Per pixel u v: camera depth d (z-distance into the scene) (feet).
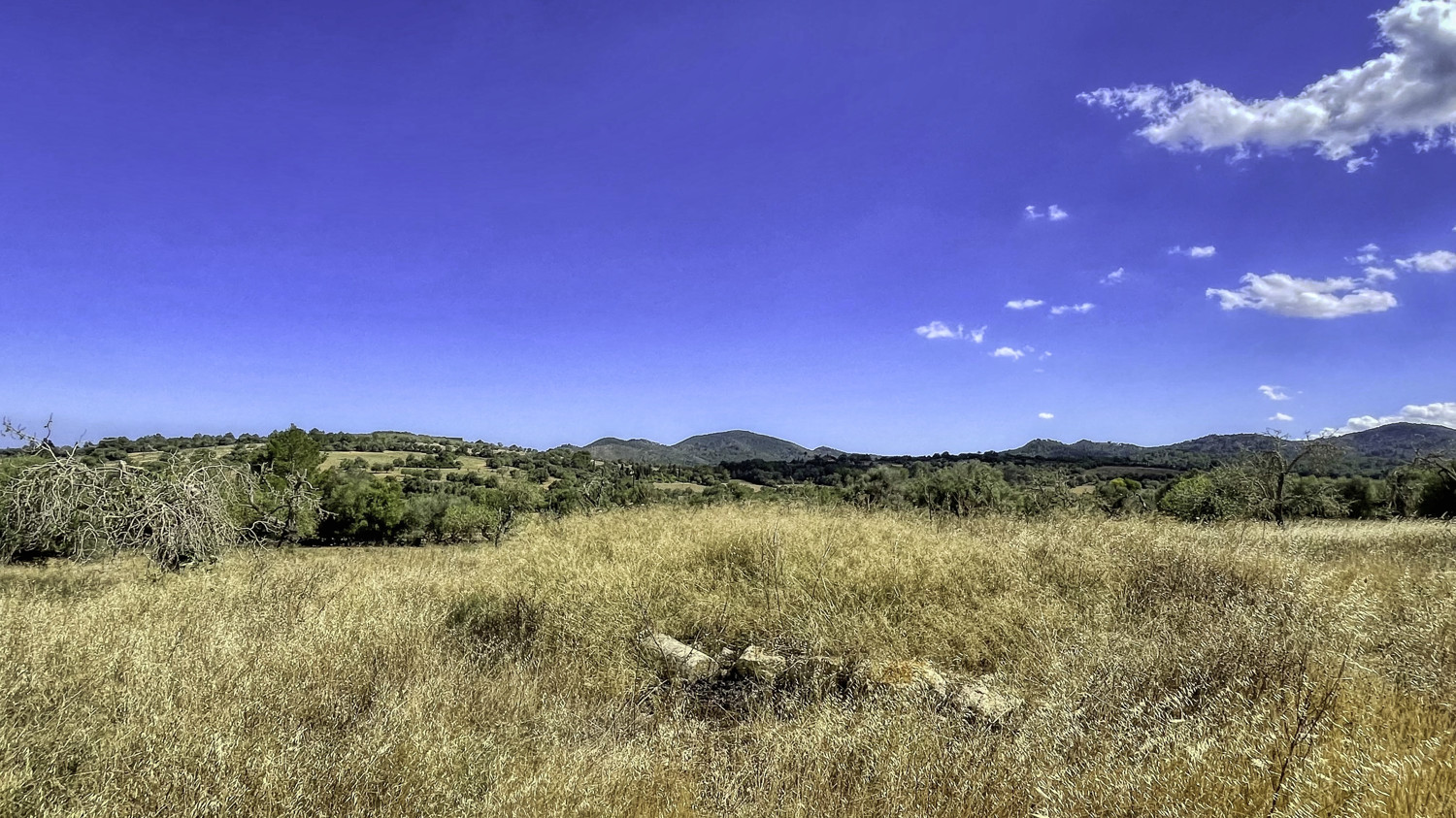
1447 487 90.84
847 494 66.44
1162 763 10.86
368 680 16.55
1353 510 106.42
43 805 10.54
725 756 13.91
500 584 26.84
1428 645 15.52
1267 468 80.33
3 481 33.35
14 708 13.84
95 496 31.78
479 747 12.81
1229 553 23.61
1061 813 10.13
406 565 37.45
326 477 137.18
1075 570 23.65
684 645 20.98
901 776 11.78
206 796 10.38
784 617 21.43
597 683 18.60
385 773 11.52
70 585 30.76
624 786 12.25
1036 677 15.87
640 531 33.65
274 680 15.66
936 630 19.92
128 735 12.38
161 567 32.42
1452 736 11.53
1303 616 16.44
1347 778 9.92
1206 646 15.06
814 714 15.53
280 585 28.84
